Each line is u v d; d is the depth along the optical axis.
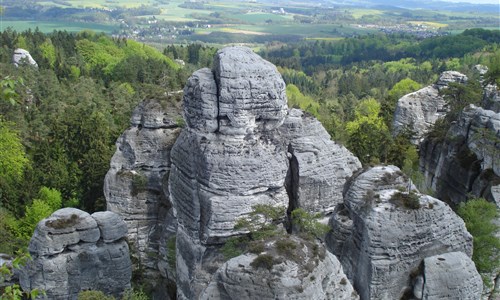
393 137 74.06
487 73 83.12
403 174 38.25
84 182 70.44
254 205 39.22
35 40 143.62
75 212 43.91
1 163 71.75
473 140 53.25
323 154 45.19
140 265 52.06
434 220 33.19
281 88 39.84
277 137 40.47
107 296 42.69
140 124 55.09
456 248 33.94
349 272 35.06
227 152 38.59
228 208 38.62
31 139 82.12
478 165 52.34
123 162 54.91
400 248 32.56
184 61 173.88
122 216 54.38
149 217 54.47
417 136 77.19
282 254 29.27
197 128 39.69
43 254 41.94
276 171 39.66
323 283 30.12
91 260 43.66
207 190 39.22
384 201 33.53
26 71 102.06
